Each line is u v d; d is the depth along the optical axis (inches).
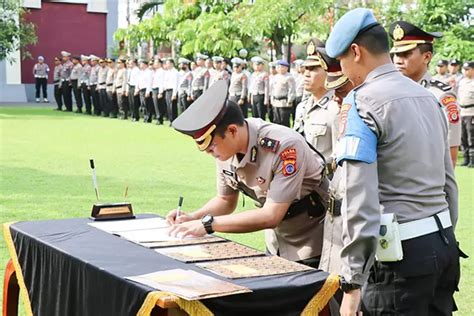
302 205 119.0
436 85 144.6
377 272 98.9
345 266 93.4
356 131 94.1
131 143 510.9
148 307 85.6
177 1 840.9
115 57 990.4
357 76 99.7
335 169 109.9
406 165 96.0
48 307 112.3
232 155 112.3
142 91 738.2
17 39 928.9
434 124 99.0
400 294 97.1
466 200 298.7
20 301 157.6
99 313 97.2
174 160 417.7
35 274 116.6
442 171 99.9
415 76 136.6
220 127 109.2
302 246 122.3
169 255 104.5
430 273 96.5
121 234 117.8
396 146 95.3
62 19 1016.9
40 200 285.0
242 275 94.8
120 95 779.4
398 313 97.5
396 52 135.2
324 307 97.3
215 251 107.3
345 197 93.6
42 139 526.6
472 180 365.7
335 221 109.3
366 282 100.3
